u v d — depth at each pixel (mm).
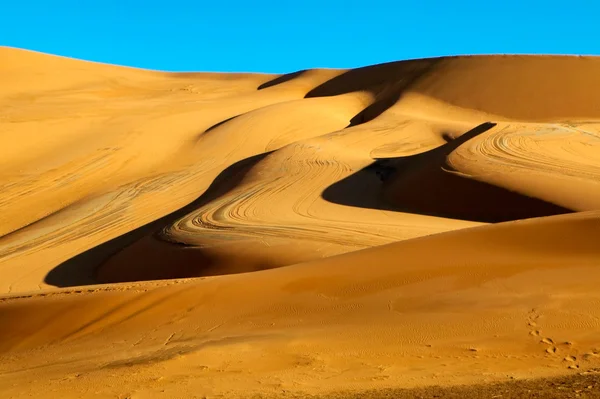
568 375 6902
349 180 32125
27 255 27328
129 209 32625
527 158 28531
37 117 49344
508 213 24438
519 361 7828
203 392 7410
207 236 23516
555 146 30594
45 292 15469
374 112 58281
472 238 13539
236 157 42188
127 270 23812
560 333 8539
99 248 27781
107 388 7922
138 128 46938
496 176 26203
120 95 67562
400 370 7848
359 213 26484
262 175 33594
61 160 40500
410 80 63781
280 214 26406
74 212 32531
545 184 25000
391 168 33781
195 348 9516
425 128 47219
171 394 7430
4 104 56594
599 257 11578
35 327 12984
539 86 58031
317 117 52375
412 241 14164
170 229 25703
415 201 27891
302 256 19656
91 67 80250
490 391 6277
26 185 36844
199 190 35625
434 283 11430
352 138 43281
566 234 12773
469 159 28625
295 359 8586
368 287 11773
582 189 24219
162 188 35875
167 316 12164
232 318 11469
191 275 21094
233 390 7414
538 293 10148
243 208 27734
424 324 9477
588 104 55031
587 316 8977
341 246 20328
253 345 9352
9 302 14523
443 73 62719
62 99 61438
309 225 23828
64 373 9281
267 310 11562
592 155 29359
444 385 6941
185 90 72375
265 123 48531
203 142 44500
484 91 58562
